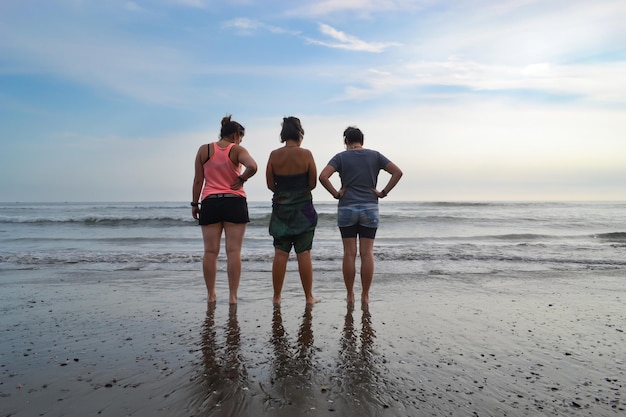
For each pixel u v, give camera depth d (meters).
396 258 7.94
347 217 4.33
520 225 20.08
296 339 3.07
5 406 1.97
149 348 2.84
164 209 39.56
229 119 4.40
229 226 4.25
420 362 2.62
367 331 3.29
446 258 7.98
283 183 4.28
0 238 13.21
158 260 7.59
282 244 4.26
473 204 54.12
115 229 17.62
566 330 3.36
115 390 2.15
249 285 5.21
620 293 4.83
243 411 1.93
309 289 4.28
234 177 4.28
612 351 2.86
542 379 2.37
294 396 2.09
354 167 4.41
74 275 5.92
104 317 3.67
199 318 3.66
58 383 2.24
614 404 2.06
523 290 4.97
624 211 34.78
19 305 4.12
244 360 2.62
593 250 9.77
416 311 3.95
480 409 1.99
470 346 2.95
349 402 2.04
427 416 1.91
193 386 2.21
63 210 38.03
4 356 2.66
